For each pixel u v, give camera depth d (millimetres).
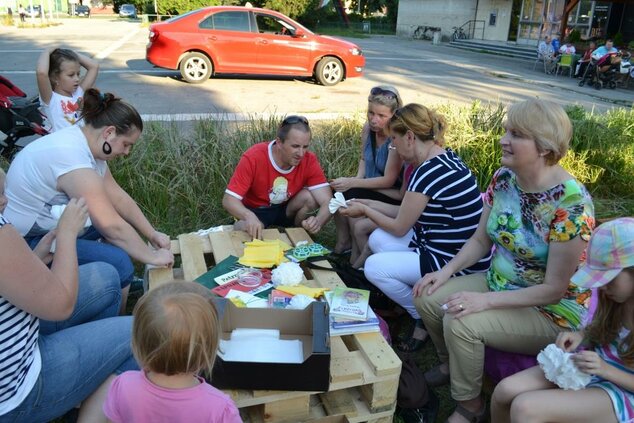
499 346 2289
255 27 10914
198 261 2914
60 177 2486
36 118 5598
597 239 1818
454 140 5402
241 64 10953
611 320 1873
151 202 4410
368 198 3711
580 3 21938
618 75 14906
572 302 2273
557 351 1912
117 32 24016
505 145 2162
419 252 2842
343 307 2363
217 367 1922
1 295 1568
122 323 2021
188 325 1481
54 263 1812
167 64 10711
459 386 2322
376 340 2258
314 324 2068
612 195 5680
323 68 11367
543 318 2283
